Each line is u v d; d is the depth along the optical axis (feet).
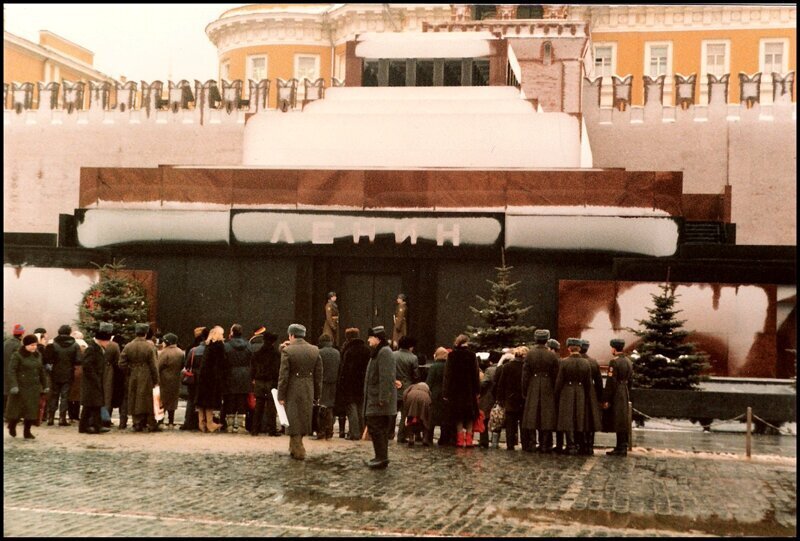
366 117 104.37
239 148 138.41
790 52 170.60
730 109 131.75
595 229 92.53
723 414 67.41
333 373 56.59
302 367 47.39
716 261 87.76
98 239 98.27
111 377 58.85
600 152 134.00
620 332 88.22
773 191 130.41
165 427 61.93
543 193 93.25
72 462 45.55
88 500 36.83
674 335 72.79
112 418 67.67
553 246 92.84
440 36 108.37
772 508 38.09
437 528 33.04
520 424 55.98
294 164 104.68
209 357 58.39
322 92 137.49
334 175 95.45
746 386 81.41
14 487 39.19
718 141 131.64
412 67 108.58
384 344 45.50
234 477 42.09
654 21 174.50
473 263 94.22
